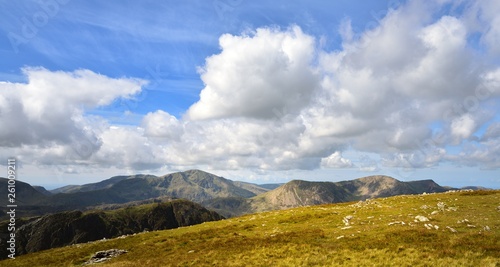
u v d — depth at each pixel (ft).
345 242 95.20
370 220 124.06
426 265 69.41
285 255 88.07
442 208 131.34
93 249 135.64
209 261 90.84
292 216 157.28
